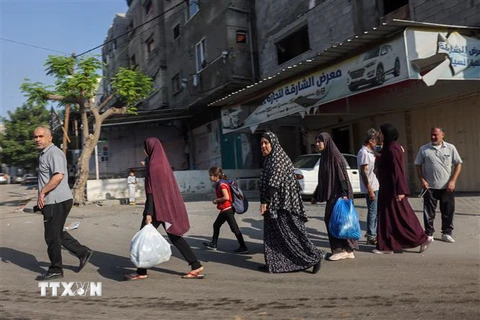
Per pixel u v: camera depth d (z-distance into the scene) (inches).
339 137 647.1
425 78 352.8
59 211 223.5
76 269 244.4
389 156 244.5
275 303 174.1
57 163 219.9
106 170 930.7
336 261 237.5
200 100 789.9
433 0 458.0
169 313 167.5
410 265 221.6
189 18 902.4
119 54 1290.6
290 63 679.7
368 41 383.6
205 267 241.1
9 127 1644.9
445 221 267.6
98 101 960.9
